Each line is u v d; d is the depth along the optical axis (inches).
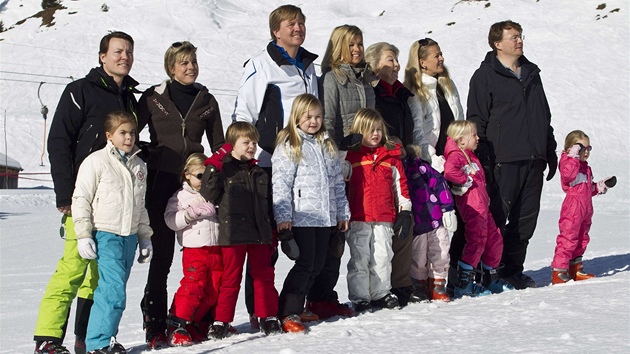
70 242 309.4
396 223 362.9
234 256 327.9
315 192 340.8
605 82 2898.6
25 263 740.7
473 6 3747.5
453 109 423.8
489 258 407.2
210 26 3831.2
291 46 372.8
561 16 3494.1
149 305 335.0
